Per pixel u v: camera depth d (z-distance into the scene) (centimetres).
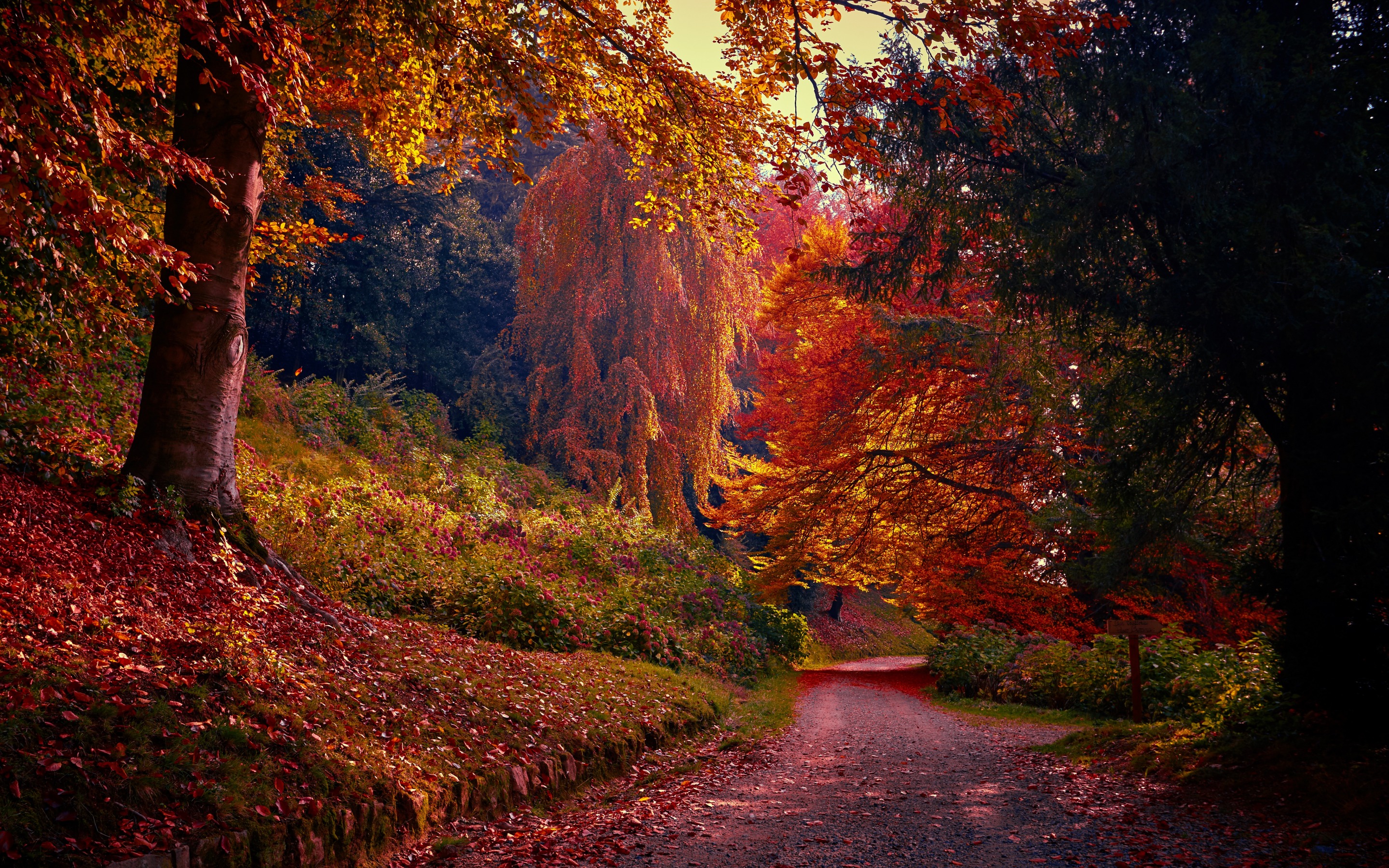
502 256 3472
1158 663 1180
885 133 888
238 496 784
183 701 457
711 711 1130
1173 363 771
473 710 684
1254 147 666
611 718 855
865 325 2056
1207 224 699
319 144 2389
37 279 639
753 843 529
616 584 1571
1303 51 677
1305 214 659
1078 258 784
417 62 980
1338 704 659
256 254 1139
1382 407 603
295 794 435
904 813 615
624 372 2483
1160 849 492
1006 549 2009
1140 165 705
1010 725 1216
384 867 458
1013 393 1764
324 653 643
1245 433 838
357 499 1319
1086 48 786
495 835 540
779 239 3142
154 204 870
